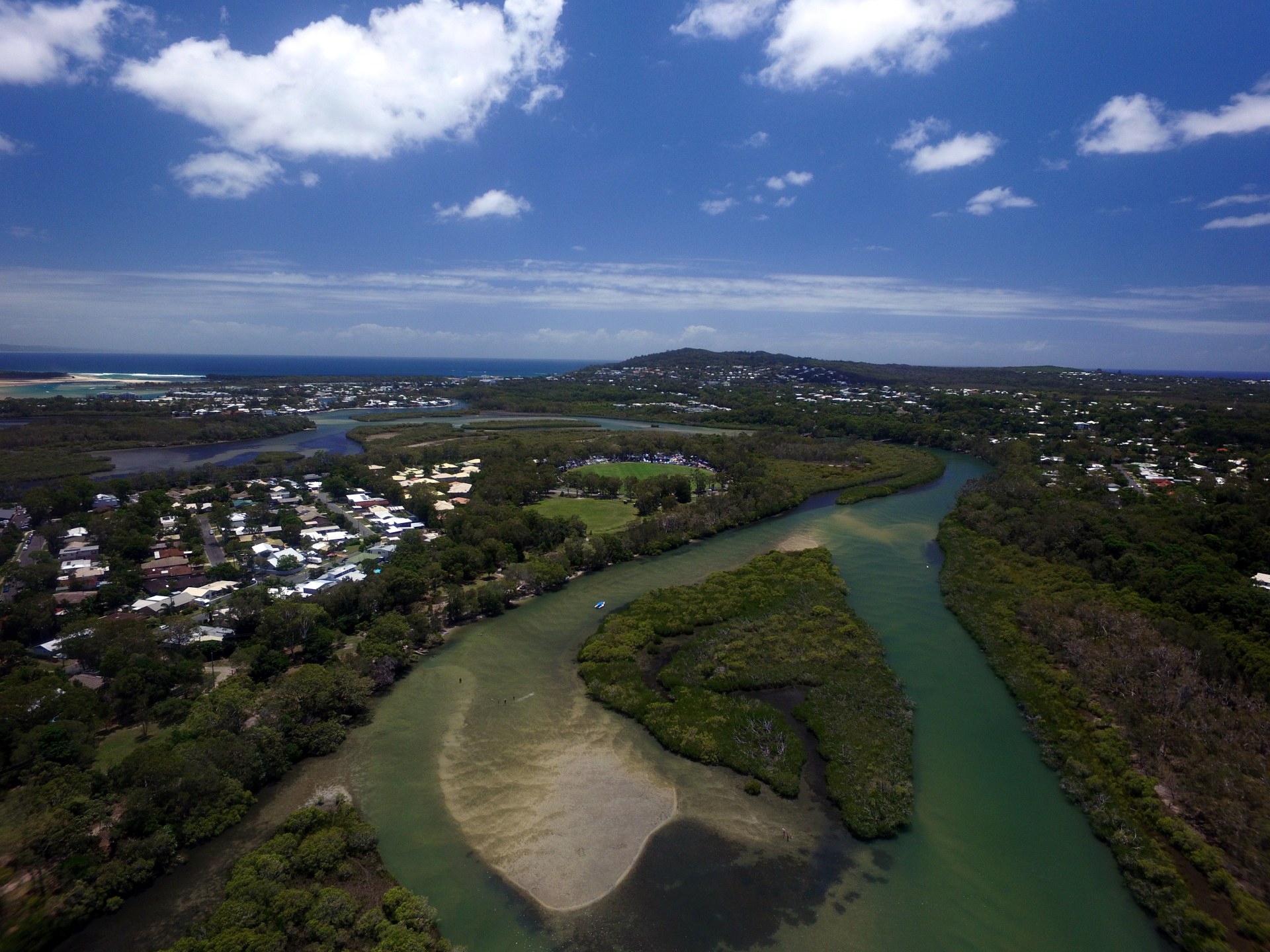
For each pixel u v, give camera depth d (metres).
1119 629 90.81
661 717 76.38
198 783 58.88
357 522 152.12
